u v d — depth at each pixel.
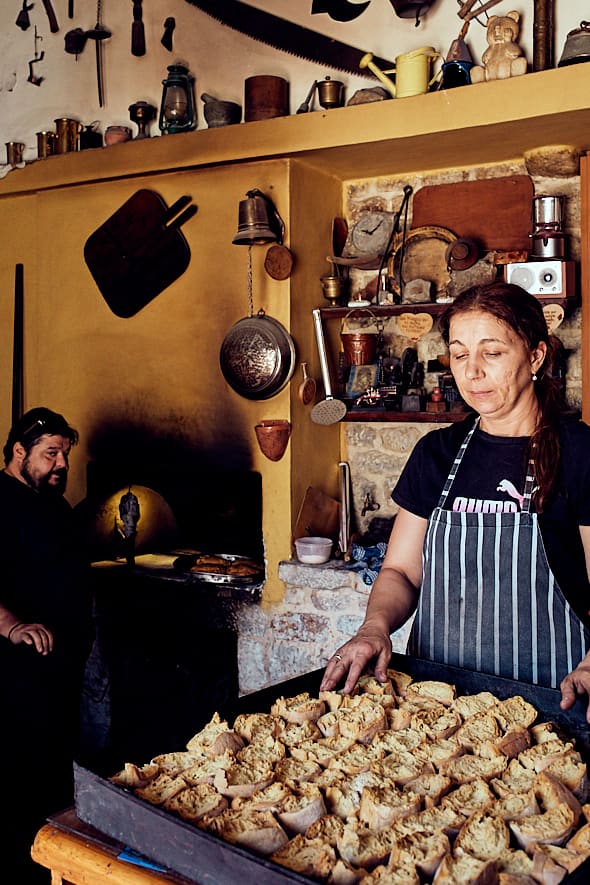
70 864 1.25
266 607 3.55
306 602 3.45
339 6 3.51
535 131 3.05
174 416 3.78
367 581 3.28
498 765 1.41
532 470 1.87
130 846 1.23
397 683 1.76
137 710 3.60
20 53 4.34
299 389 3.54
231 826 1.23
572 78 2.80
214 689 3.66
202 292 3.67
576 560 1.89
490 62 3.02
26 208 4.29
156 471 3.84
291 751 1.49
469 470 1.96
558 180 3.39
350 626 3.35
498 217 3.48
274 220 3.44
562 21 3.11
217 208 3.60
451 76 3.11
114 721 3.61
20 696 2.61
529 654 1.87
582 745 1.55
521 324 1.83
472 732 1.52
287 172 3.42
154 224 3.74
